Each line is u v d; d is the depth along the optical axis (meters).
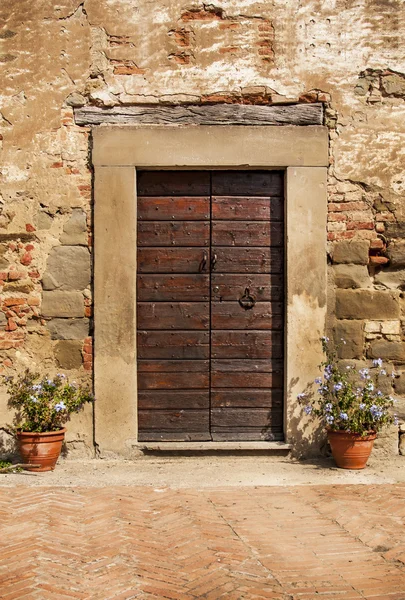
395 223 6.36
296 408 6.29
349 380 6.32
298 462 6.21
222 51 6.33
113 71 6.30
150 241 6.38
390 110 6.37
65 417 6.26
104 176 6.25
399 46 6.37
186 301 6.40
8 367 6.27
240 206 6.42
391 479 5.71
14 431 6.21
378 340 6.36
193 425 6.41
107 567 3.96
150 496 5.28
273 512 4.92
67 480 5.68
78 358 6.29
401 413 6.36
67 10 6.30
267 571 3.94
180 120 6.32
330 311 6.34
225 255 6.41
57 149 6.29
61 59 6.30
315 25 6.35
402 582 3.81
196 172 6.41
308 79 6.34
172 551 4.20
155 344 6.39
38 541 4.34
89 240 6.30
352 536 4.48
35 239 6.28
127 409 6.26
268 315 6.43
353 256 6.34
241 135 6.29
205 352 6.41
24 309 6.28
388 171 6.36
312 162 6.32
